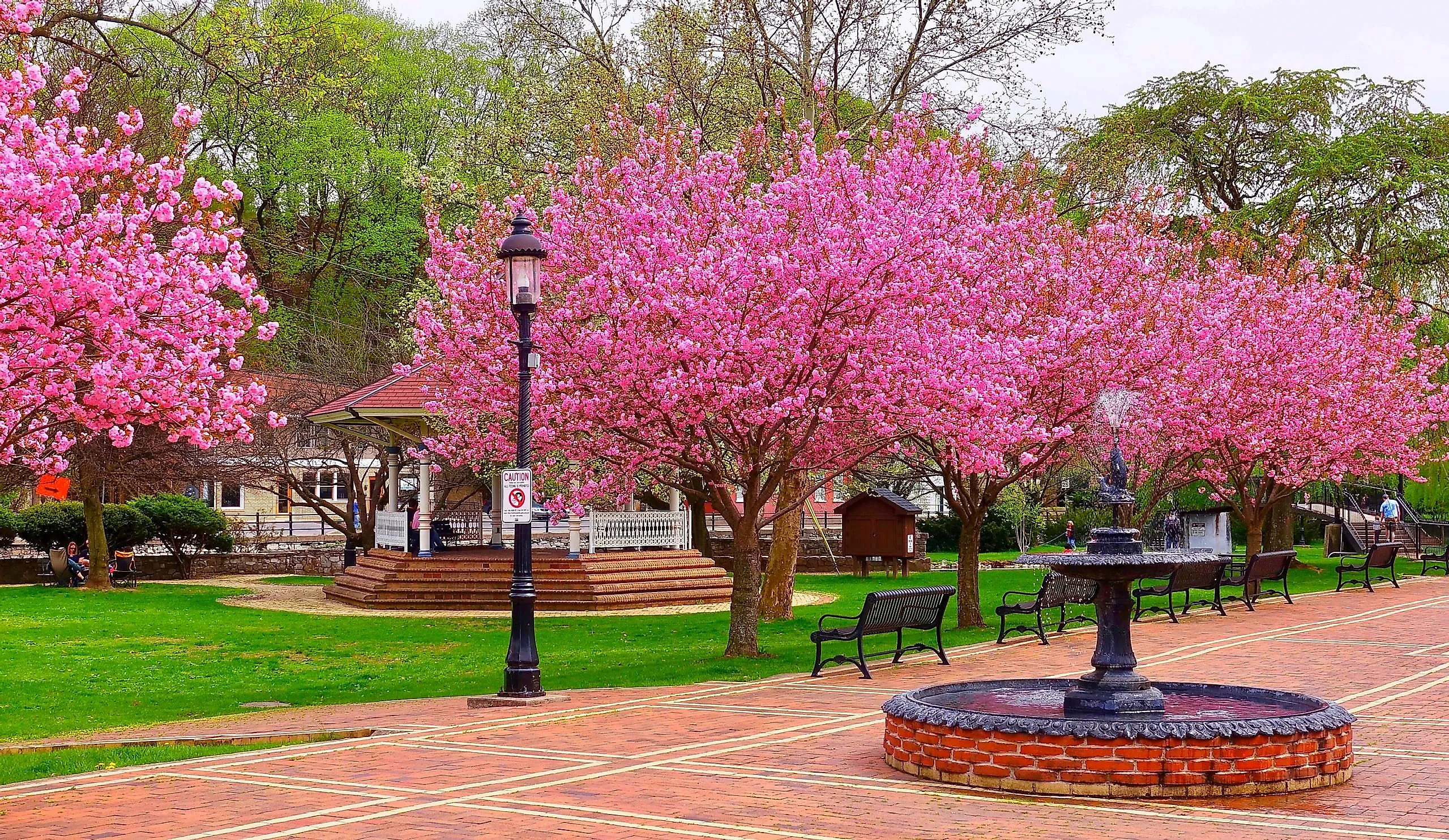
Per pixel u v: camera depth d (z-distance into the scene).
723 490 18.20
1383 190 34.06
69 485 34.41
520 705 13.95
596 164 18.12
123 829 8.05
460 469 39.34
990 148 27.69
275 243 52.25
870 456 18.64
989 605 26.78
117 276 11.11
